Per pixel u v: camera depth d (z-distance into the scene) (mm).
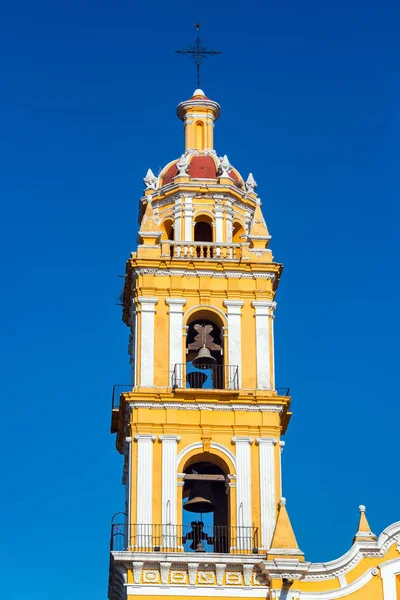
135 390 51844
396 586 49344
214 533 50656
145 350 52750
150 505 50188
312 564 49219
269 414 52094
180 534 49812
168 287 53844
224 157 58156
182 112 60438
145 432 51344
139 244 55094
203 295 53875
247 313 53906
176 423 51500
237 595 48594
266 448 51562
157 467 50875
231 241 56500
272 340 53656
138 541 49500
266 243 55156
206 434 51500
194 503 51156
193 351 54062
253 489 50906
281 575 48375
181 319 53438
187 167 57781
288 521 49375
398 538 49906
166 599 48344
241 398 51938
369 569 49500
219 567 48719
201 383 53969
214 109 60250
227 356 52969
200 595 48531
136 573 48562
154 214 57438
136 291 53781
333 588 49156
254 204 58000
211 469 52594
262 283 54312
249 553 49531
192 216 56719
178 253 54906
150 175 58469
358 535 50031
